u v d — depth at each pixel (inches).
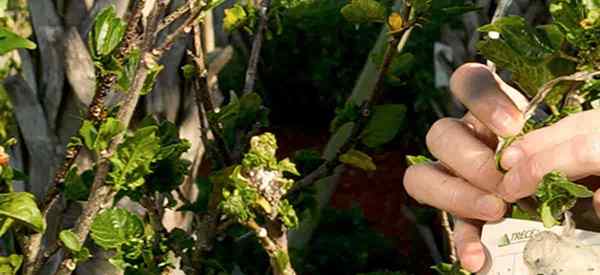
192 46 67.4
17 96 65.2
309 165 71.3
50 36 65.4
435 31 314.2
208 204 64.8
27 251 59.4
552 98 47.1
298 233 89.7
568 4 45.3
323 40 351.9
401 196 312.0
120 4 65.0
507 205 49.3
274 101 367.6
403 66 69.2
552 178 40.1
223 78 288.8
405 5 60.9
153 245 61.3
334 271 203.9
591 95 46.9
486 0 89.4
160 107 69.6
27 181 66.9
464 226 50.9
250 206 50.3
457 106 91.0
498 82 49.1
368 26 351.9
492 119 46.4
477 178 47.9
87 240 66.6
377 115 66.3
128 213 60.1
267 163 49.6
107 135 52.8
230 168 61.3
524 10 75.4
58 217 65.4
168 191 61.7
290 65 357.1
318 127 373.1
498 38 48.3
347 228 217.2
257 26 75.2
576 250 42.6
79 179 59.4
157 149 54.8
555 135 43.4
